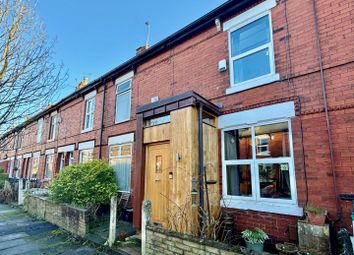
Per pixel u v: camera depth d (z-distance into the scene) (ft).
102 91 36.94
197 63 23.07
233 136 19.26
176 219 15.69
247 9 19.86
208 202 15.97
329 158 13.99
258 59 18.95
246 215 17.02
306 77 15.71
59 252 17.56
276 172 16.42
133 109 29.89
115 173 30.37
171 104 18.44
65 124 46.16
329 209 13.52
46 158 50.98
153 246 13.93
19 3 12.73
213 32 22.22
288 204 15.25
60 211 25.41
